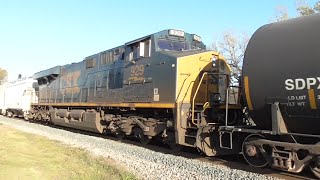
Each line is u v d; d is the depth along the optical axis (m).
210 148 11.59
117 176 8.90
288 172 9.42
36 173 9.01
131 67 15.56
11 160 10.35
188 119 12.46
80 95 21.12
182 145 13.02
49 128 23.39
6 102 40.44
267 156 9.35
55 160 10.97
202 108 12.71
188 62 12.91
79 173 9.22
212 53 13.55
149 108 14.30
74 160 11.12
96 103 18.41
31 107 31.11
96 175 8.98
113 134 18.92
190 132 12.38
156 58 13.87
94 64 19.69
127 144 14.96
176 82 12.59
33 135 18.55
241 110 12.76
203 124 11.85
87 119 19.00
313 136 8.30
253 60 9.22
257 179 8.55
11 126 24.61
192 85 12.87
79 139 16.88
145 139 14.81
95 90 19.12
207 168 9.77
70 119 21.72
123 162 11.04
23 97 32.78
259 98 9.12
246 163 10.98
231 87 12.62
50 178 8.68
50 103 25.88
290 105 8.47
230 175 8.98
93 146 14.50
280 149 9.05
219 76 13.50
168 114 13.46
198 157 12.16
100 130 18.22
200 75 13.09
